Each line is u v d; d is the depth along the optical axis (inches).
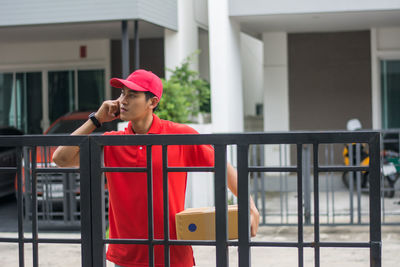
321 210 404.8
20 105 616.7
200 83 440.5
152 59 582.2
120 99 138.5
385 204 416.5
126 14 394.6
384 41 563.2
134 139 124.2
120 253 138.8
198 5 498.9
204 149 137.6
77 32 513.7
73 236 330.6
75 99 605.6
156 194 135.0
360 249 290.7
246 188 120.9
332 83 574.6
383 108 575.8
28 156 335.6
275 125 576.7
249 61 701.9
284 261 269.6
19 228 131.2
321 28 540.7
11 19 409.4
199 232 130.4
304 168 353.7
